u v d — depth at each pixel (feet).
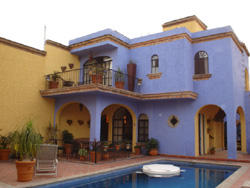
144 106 44.88
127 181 24.64
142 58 43.96
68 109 44.34
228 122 36.99
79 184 23.21
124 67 44.27
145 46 43.91
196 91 40.22
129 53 45.65
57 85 40.70
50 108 41.60
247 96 45.16
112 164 32.17
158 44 42.39
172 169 29.19
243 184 21.36
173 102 41.91
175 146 40.73
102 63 45.14
